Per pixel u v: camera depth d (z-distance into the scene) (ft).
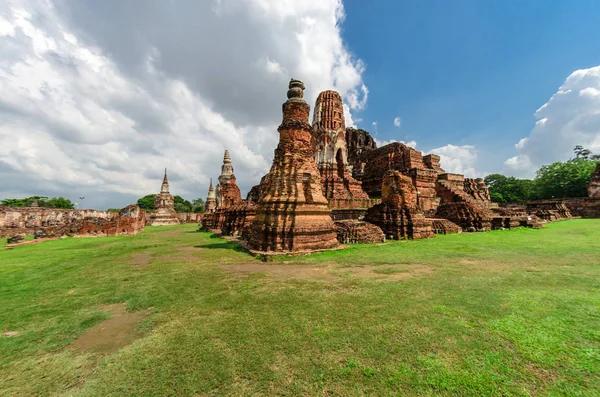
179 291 23.65
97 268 33.94
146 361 13.06
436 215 84.23
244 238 61.05
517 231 69.21
